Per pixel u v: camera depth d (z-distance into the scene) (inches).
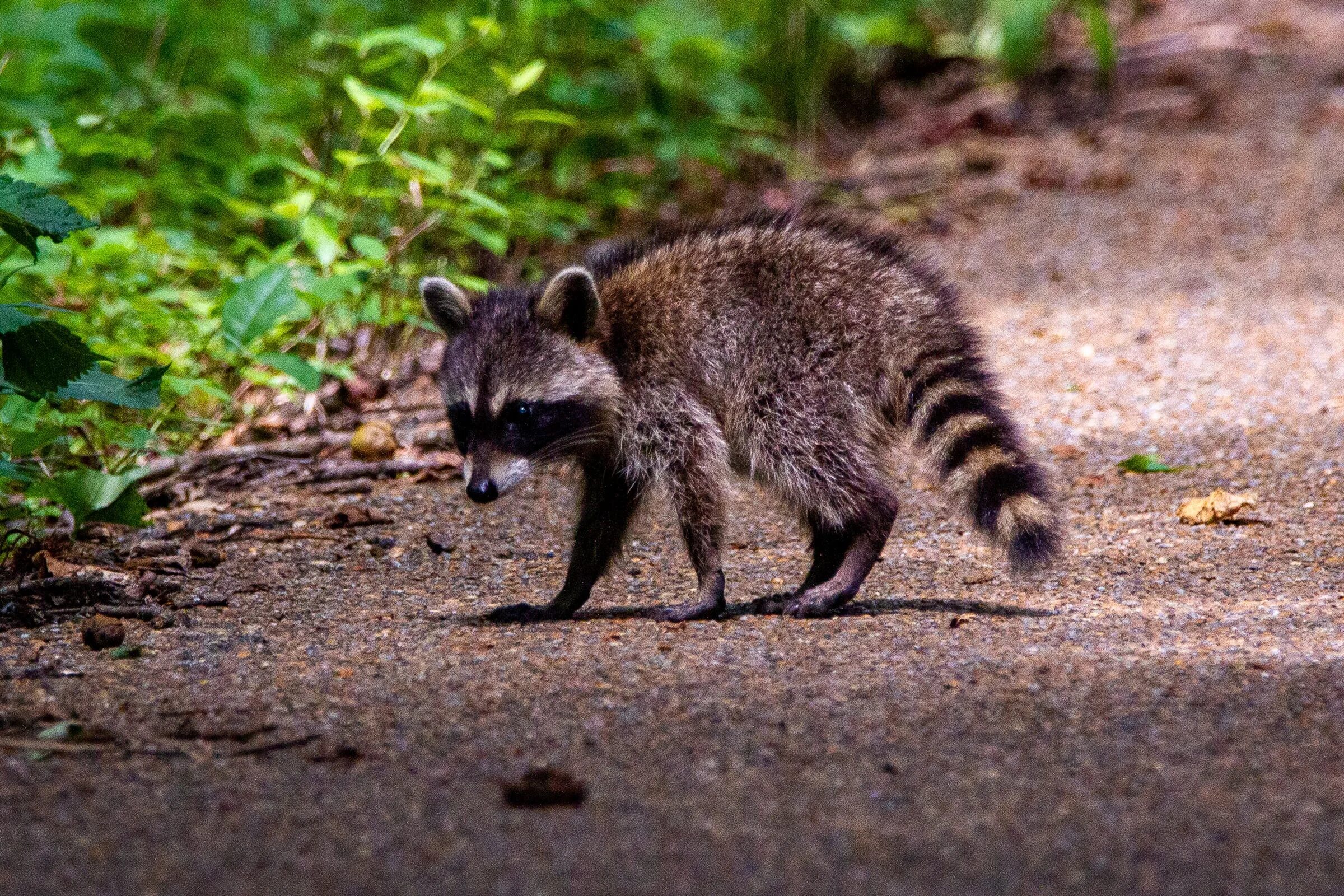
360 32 679.7
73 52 616.1
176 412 495.5
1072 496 438.6
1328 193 719.7
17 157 538.9
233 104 653.9
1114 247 677.3
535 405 352.2
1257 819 212.7
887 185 767.7
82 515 365.4
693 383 353.4
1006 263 668.1
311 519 433.4
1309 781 225.9
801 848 206.5
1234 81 884.6
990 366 397.7
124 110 608.4
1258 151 781.3
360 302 531.5
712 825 214.5
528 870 201.5
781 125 806.5
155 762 243.0
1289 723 250.5
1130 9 1011.3
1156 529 405.1
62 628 328.8
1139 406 516.4
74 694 278.8
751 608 349.1
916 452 347.9
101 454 454.6
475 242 652.7
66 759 243.9
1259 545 385.1
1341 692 265.1
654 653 301.0
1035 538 323.6
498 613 339.9
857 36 791.1
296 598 359.3
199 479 468.1
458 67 649.6
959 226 717.3
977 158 791.7
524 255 649.6
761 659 294.8
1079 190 751.1
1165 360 554.3
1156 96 864.3
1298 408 499.8
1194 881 195.0
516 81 555.2
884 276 355.6
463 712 263.9
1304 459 453.7
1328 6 1007.0
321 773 237.1
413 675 287.9
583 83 713.0
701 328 354.9
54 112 585.0
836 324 348.5
